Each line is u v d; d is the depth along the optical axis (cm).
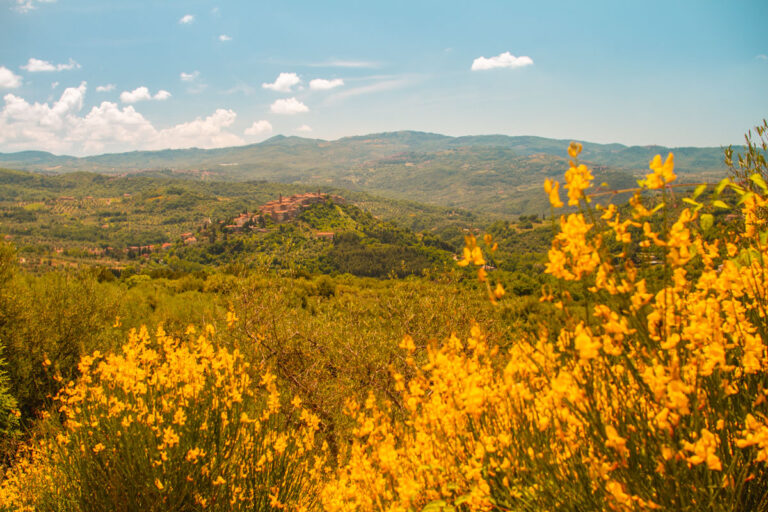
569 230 131
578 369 154
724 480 130
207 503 361
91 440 400
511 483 192
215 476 367
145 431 364
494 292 129
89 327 780
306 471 416
